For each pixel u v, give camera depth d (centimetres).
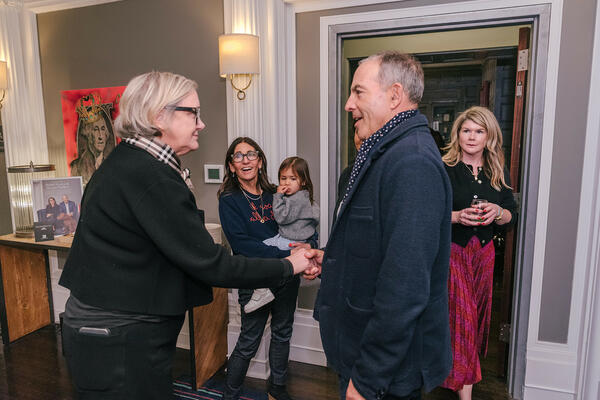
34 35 287
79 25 276
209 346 233
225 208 190
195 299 125
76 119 286
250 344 200
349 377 108
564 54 192
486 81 400
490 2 197
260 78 229
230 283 117
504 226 197
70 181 265
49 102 293
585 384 202
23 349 271
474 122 188
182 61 253
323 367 251
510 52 375
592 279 197
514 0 194
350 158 372
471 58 397
